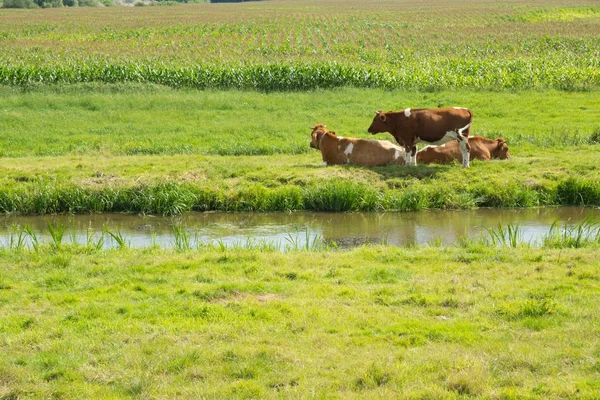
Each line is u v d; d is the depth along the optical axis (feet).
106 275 35.58
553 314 29.40
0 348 26.66
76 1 487.61
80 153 70.44
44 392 23.45
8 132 79.56
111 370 24.94
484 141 63.87
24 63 128.16
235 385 23.70
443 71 116.37
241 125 83.41
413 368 24.54
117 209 56.49
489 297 31.63
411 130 59.26
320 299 31.65
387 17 289.94
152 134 79.82
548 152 67.36
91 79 112.37
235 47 180.04
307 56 156.87
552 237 43.42
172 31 231.09
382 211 55.62
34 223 53.11
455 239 47.24
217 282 34.17
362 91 106.11
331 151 62.13
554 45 174.50
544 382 23.32
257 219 54.08
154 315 29.86
